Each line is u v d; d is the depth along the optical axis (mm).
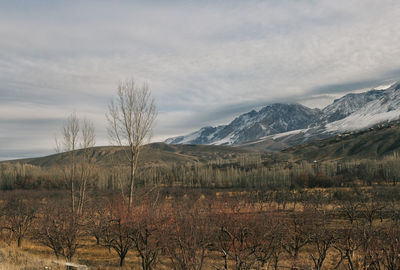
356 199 59531
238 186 133625
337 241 23969
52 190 93250
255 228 22750
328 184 123000
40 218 33375
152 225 20281
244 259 19172
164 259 24188
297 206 53469
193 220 17703
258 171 156375
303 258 25688
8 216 37312
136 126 27156
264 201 53156
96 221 31203
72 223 24188
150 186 25953
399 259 15312
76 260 24828
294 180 131125
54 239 23594
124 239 25188
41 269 18594
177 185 132375
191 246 16391
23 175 129125
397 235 16375
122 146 27344
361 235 20984
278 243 23969
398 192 67625
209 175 158875
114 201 26484
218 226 22094
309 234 25547
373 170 142875
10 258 21625
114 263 24438
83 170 37188
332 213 44031
